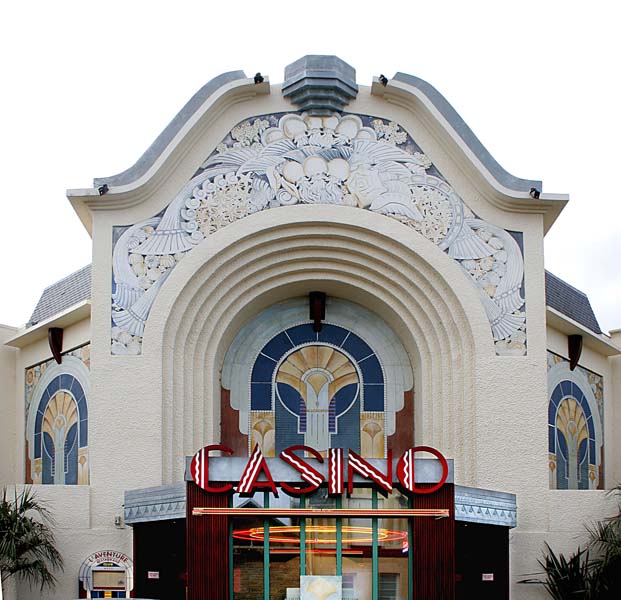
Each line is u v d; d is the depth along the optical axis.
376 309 27.03
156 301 25.19
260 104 26.11
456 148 25.64
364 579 21.70
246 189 25.75
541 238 25.78
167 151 25.34
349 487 21.58
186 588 21.91
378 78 25.86
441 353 25.83
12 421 29.86
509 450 24.88
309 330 27.31
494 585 23.11
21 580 24.27
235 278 25.94
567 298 32.88
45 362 29.00
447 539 21.56
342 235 25.78
